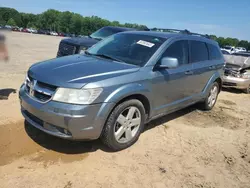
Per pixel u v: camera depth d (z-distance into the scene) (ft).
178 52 15.53
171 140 14.66
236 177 11.70
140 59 13.66
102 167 11.21
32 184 9.68
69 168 10.88
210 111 21.20
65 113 10.40
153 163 12.01
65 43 27.76
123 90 11.61
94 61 13.39
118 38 16.34
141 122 13.32
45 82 11.00
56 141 12.91
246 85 30.86
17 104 17.60
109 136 11.80
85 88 10.61
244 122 19.47
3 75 26.73
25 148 12.04
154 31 17.40
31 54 50.57
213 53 19.77
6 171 10.28
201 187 10.69
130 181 10.51
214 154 13.64
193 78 16.84
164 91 14.34
